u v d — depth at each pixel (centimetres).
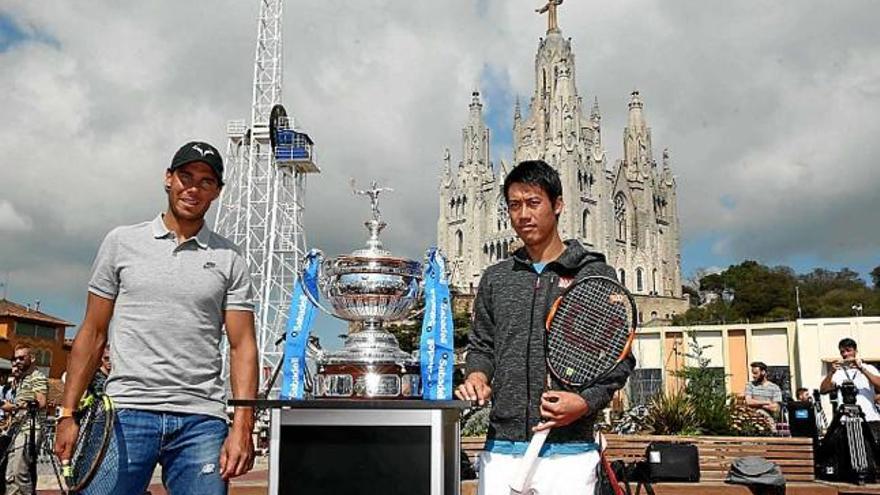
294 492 326
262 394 411
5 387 1047
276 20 4753
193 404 367
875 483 782
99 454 345
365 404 320
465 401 322
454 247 11312
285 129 4512
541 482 338
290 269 4369
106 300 377
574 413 322
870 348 2717
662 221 11775
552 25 11419
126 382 361
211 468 365
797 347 2769
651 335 2894
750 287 8406
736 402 987
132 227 384
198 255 378
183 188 372
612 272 362
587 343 341
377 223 404
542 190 365
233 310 388
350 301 383
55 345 4962
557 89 10800
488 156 11356
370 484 326
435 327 365
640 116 11938
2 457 884
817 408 1209
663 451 701
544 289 357
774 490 687
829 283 8900
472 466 743
